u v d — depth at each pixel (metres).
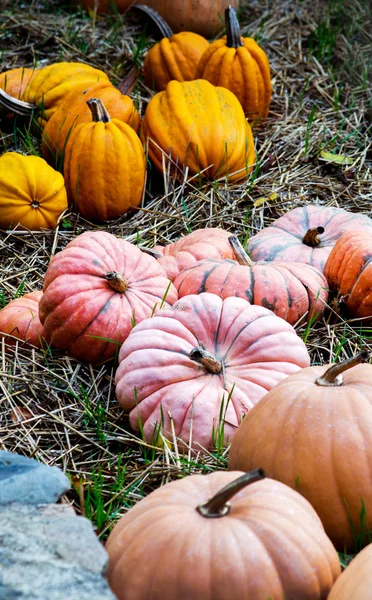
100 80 2.86
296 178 2.77
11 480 1.65
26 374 2.12
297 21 3.52
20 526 1.58
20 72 2.96
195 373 1.97
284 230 2.45
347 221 2.42
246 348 2.00
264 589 1.53
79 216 2.62
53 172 2.54
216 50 2.94
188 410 1.94
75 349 2.12
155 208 2.66
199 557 1.54
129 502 1.88
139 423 1.95
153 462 1.92
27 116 2.83
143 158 2.64
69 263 2.12
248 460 1.76
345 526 1.71
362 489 1.70
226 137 2.67
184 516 1.58
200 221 2.60
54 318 2.10
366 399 1.73
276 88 3.17
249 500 1.61
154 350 1.97
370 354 2.19
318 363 2.21
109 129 2.57
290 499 1.61
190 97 2.71
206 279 2.16
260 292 2.14
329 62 3.29
